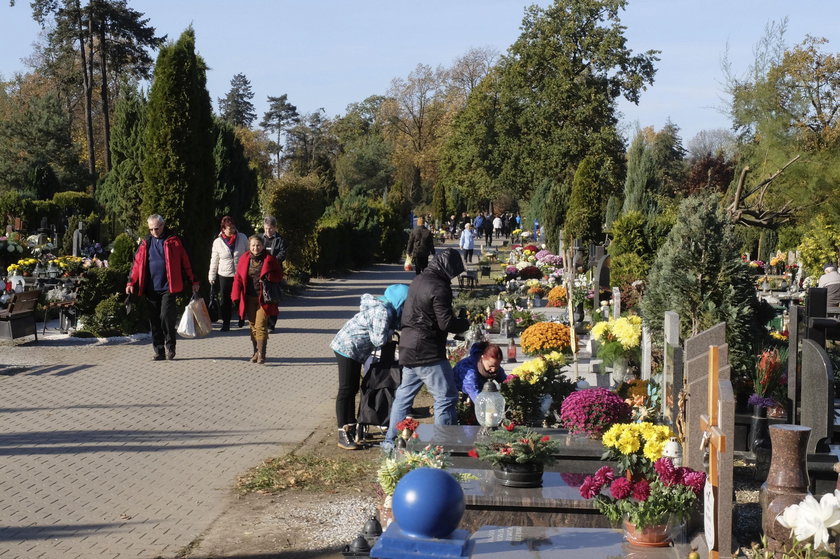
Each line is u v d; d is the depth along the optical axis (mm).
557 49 53344
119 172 21125
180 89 17688
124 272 15859
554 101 52625
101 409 10352
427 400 10836
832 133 37594
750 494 7418
